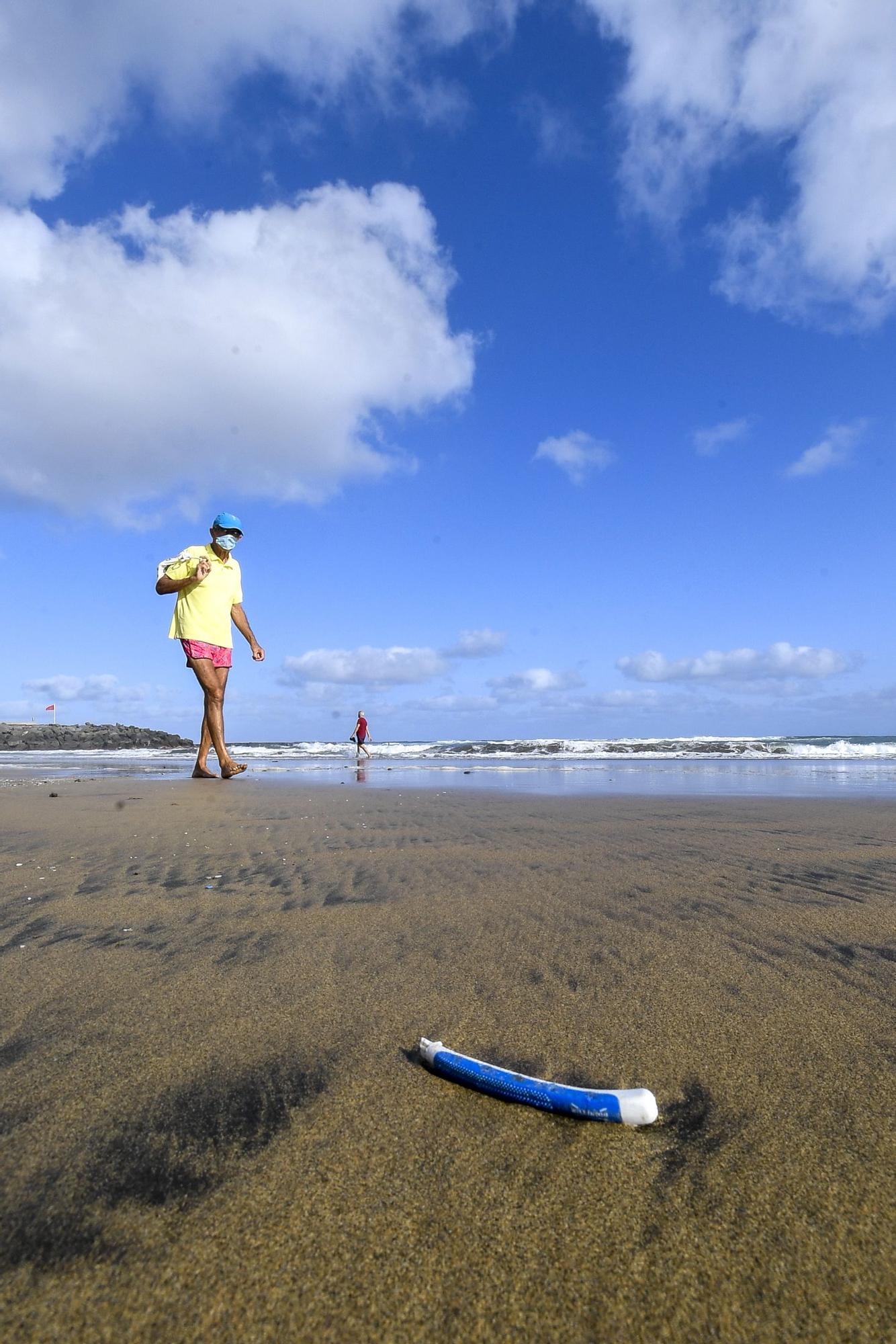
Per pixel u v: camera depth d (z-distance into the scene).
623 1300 1.03
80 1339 0.95
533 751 25.62
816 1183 1.28
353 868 4.01
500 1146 1.38
